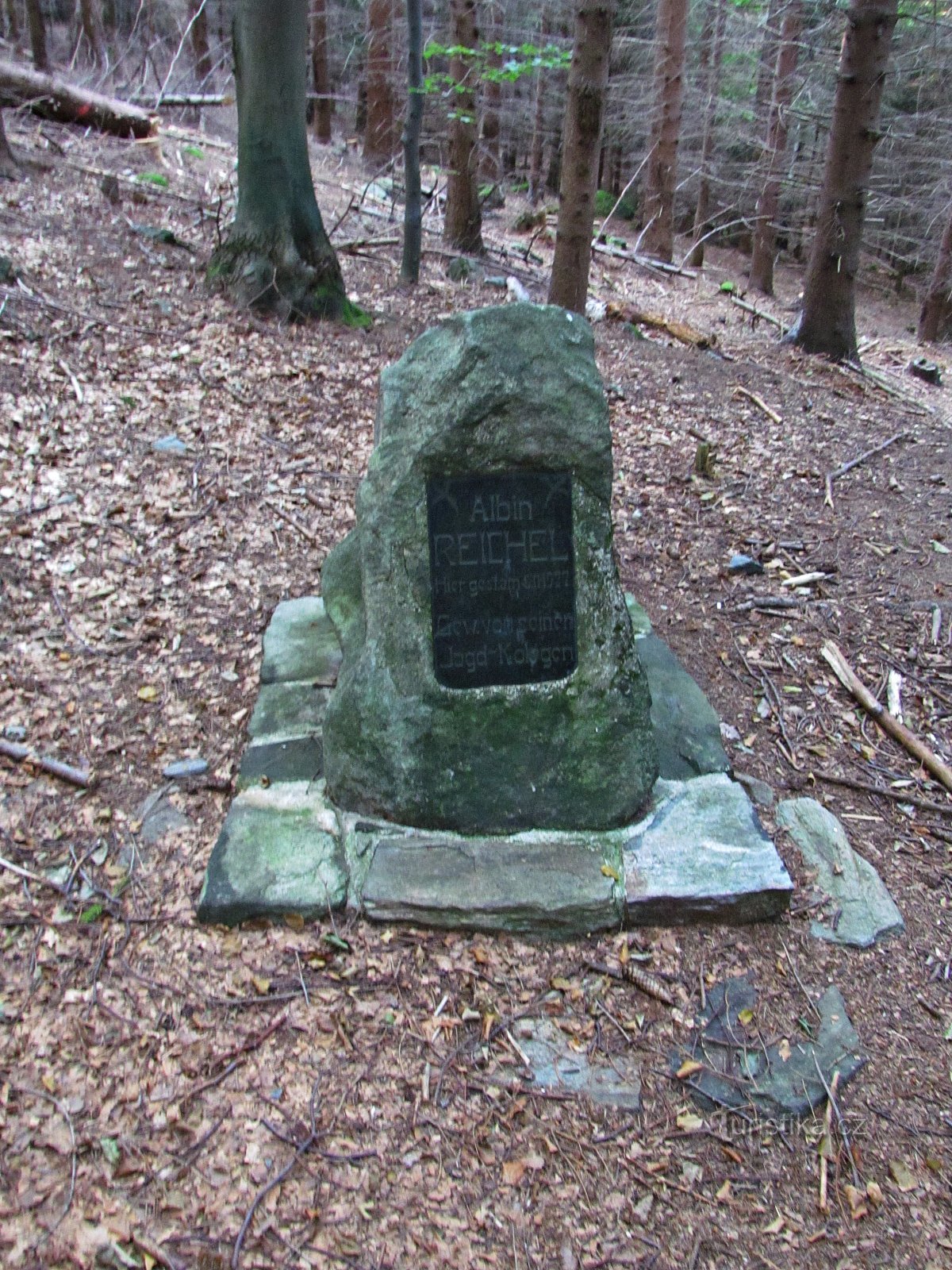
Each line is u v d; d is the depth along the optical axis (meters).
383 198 15.36
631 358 9.59
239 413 7.04
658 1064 3.09
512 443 3.47
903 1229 2.72
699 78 20.36
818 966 3.44
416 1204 2.69
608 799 3.71
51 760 4.06
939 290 17.77
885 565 6.23
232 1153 2.76
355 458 6.79
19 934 3.34
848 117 10.20
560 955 3.40
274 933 3.40
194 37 21.56
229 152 15.57
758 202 18.38
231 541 5.77
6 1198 2.61
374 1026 3.13
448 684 3.64
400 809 3.70
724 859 3.62
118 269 8.62
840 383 10.13
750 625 5.50
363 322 8.86
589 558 3.61
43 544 5.41
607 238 17.69
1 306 7.33
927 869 3.94
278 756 4.12
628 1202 2.74
